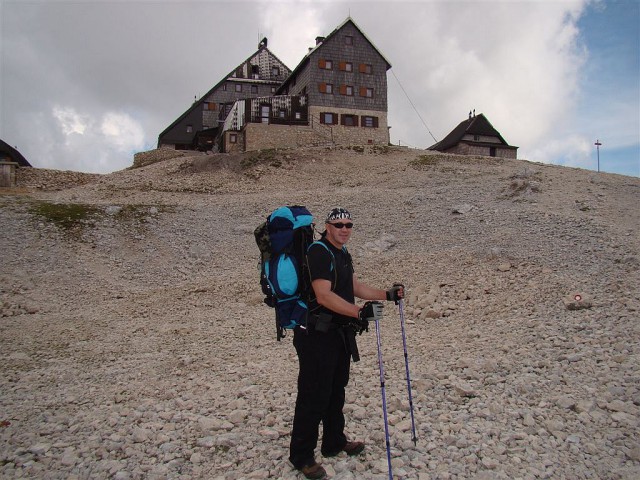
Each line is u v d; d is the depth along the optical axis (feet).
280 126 155.74
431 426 16.46
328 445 14.62
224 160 127.75
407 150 143.23
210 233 68.54
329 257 13.08
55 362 28.48
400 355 25.25
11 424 18.45
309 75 163.94
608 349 22.15
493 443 15.19
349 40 167.53
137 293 49.49
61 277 52.65
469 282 40.22
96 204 75.87
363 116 167.94
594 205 60.64
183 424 17.84
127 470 14.57
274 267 13.24
